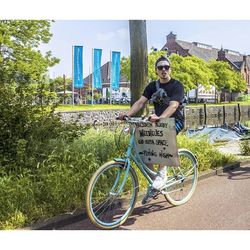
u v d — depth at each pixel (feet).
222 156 28.32
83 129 25.53
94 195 16.21
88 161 20.03
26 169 18.94
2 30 69.51
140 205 18.80
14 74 24.02
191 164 19.90
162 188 17.71
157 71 17.46
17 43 73.36
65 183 17.60
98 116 123.54
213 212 17.94
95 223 15.42
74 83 134.72
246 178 24.56
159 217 17.26
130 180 16.90
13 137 20.84
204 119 175.42
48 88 24.63
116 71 151.23
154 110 18.08
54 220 15.92
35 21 71.26
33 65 69.72
